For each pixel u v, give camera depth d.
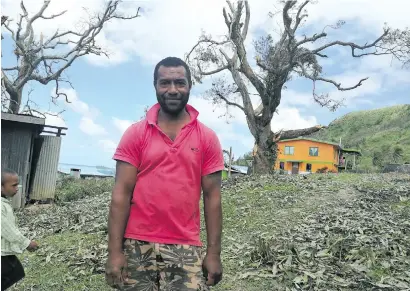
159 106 2.39
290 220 7.49
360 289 4.33
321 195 9.68
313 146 44.88
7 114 13.37
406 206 8.24
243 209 8.53
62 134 15.16
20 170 13.79
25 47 26.30
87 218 8.58
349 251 5.38
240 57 20.30
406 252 5.44
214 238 2.39
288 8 18.56
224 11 20.91
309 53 19.78
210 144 2.38
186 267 2.27
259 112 20.69
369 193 9.63
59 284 4.84
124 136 2.34
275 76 19.28
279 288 4.44
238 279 4.72
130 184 2.29
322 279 4.54
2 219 3.75
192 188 2.30
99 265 5.37
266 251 5.25
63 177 19.52
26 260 5.84
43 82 26.78
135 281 2.27
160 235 2.27
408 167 30.83
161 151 2.25
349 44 19.98
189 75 2.38
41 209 12.62
